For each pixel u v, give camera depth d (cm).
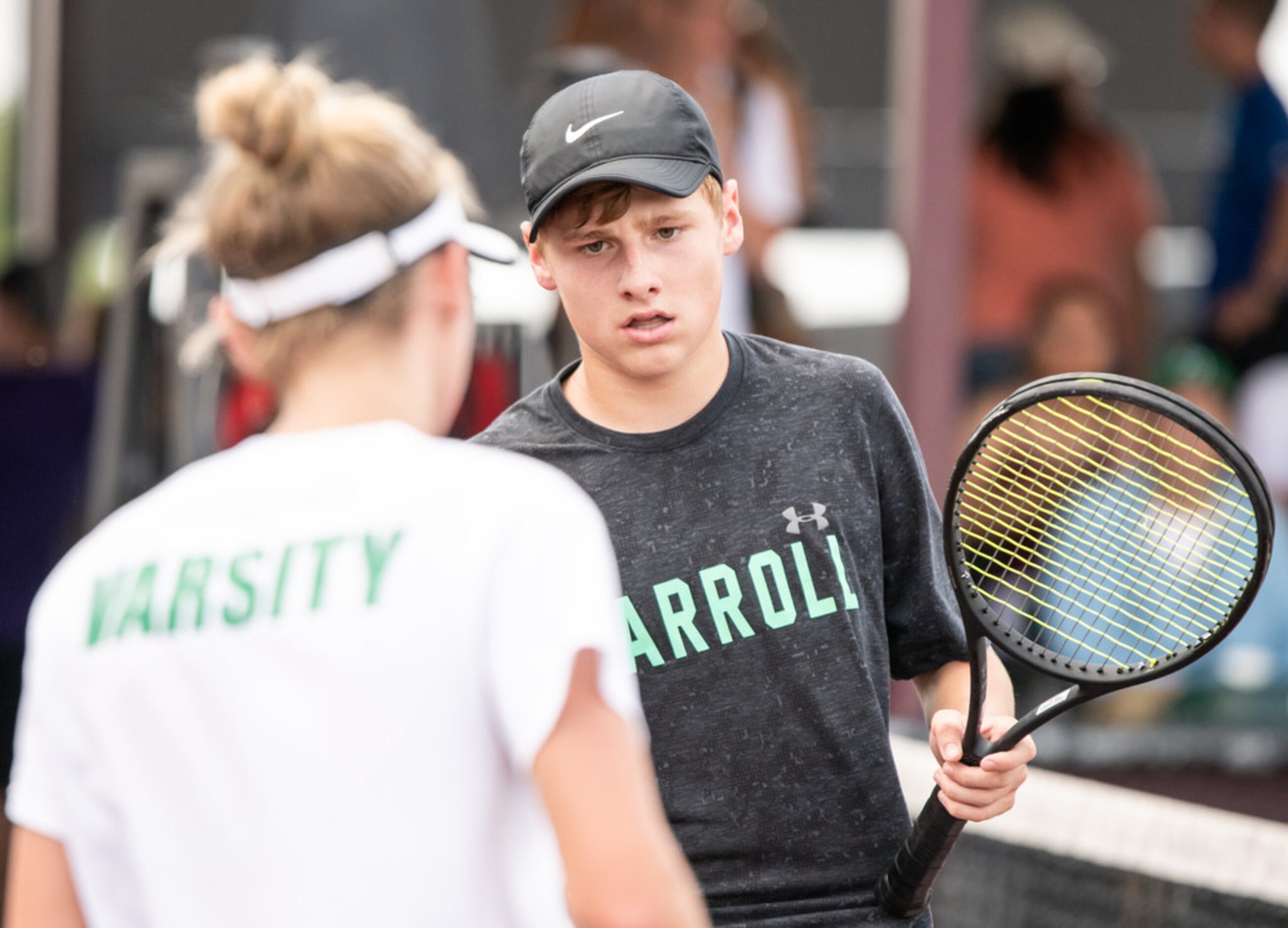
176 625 462
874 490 673
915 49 1798
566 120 640
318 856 444
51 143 2161
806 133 1991
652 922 431
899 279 1964
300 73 489
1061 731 1827
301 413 484
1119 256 2017
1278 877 860
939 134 1795
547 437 682
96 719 468
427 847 445
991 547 758
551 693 441
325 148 473
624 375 662
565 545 457
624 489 661
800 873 655
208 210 481
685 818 651
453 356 501
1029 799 1009
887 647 680
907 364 1822
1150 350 2028
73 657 473
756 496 658
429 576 452
